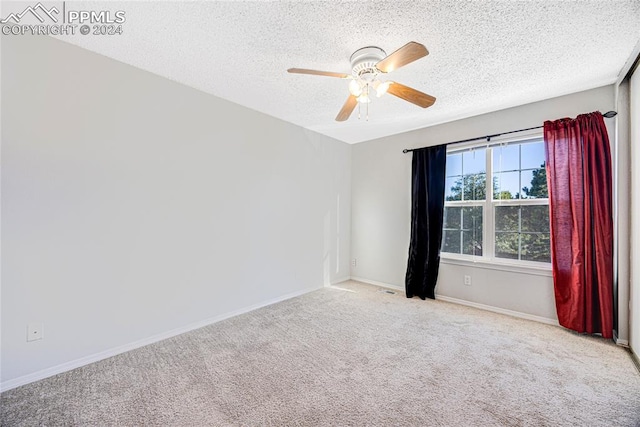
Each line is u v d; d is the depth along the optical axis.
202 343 2.30
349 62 2.12
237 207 2.96
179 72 2.30
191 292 2.58
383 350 2.18
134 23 1.70
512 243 3.00
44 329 1.82
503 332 2.50
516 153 2.98
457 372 1.88
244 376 1.83
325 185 4.08
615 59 2.04
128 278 2.20
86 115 1.99
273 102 2.90
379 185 4.19
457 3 1.50
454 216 3.46
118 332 2.14
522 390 1.69
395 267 3.99
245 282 3.04
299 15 1.60
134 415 1.48
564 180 2.55
